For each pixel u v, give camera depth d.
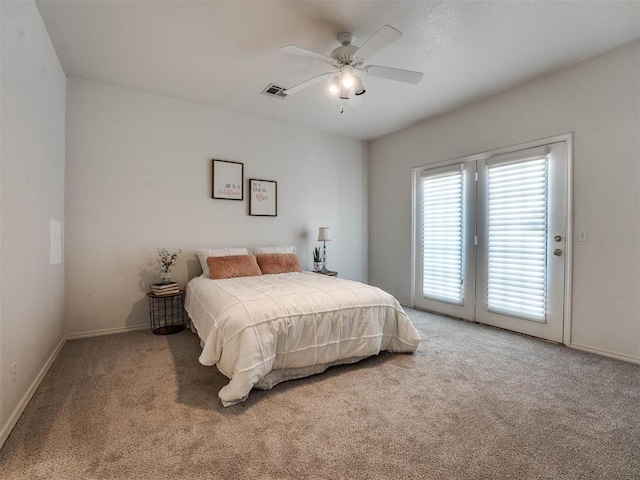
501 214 3.29
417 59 2.65
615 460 1.40
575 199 2.74
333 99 3.49
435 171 3.95
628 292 2.47
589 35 2.33
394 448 1.48
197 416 1.73
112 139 3.17
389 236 4.71
